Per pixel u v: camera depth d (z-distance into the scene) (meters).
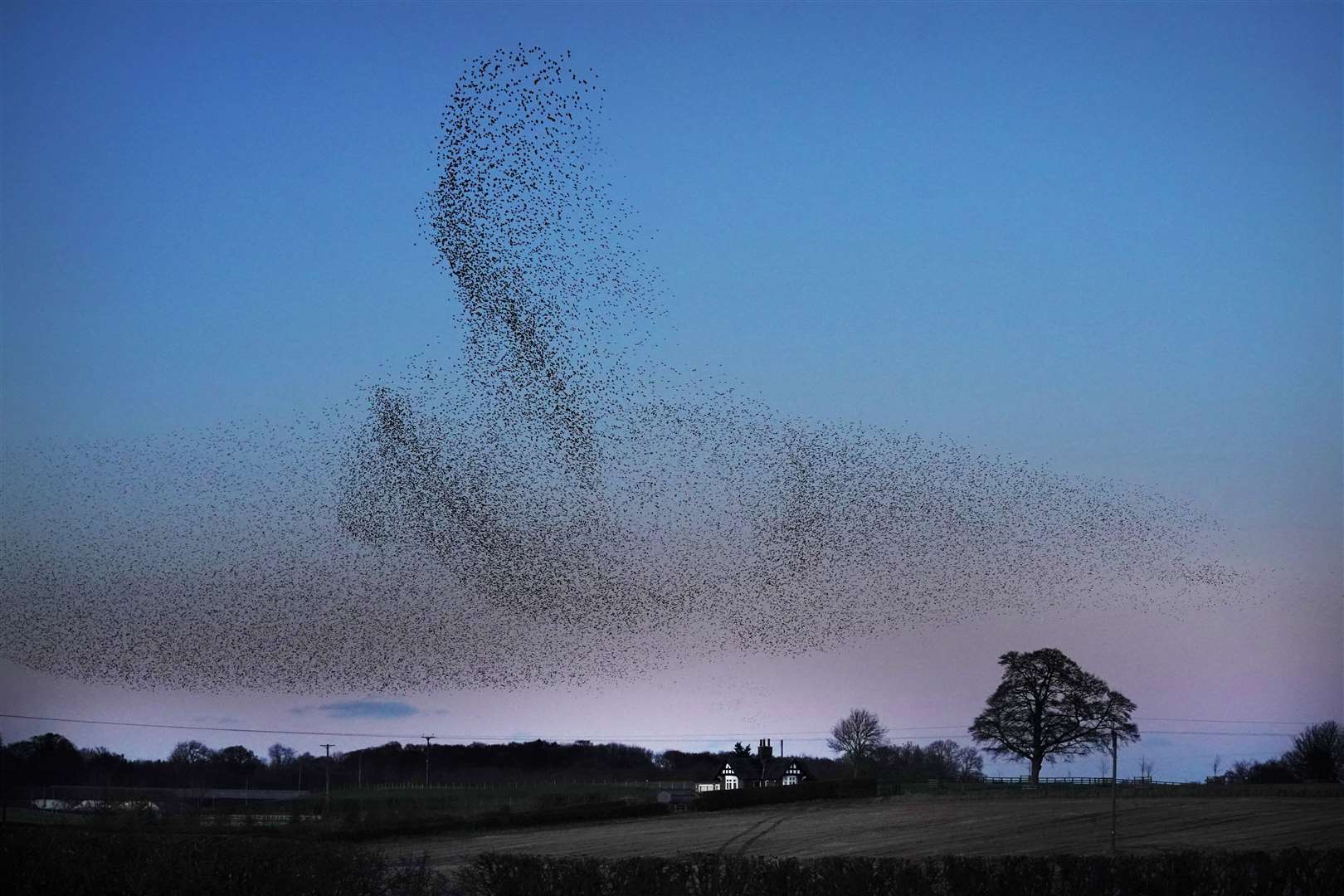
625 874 36.12
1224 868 34.09
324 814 71.50
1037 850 57.47
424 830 68.50
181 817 66.50
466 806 81.44
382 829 65.94
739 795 84.00
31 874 33.84
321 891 35.22
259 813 73.44
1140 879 34.28
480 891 38.00
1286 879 33.66
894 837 65.12
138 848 35.97
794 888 35.16
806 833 68.00
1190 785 88.38
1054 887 35.16
